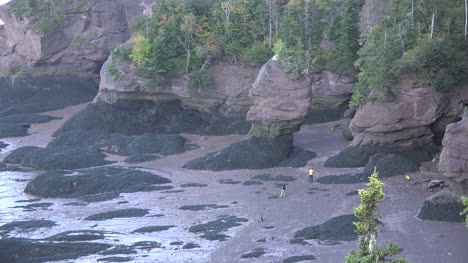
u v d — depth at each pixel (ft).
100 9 397.60
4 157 279.08
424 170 208.74
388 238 151.53
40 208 199.72
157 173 235.61
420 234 153.38
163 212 187.21
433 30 229.04
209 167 239.91
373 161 214.28
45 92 391.04
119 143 280.10
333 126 279.69
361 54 235.20
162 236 164.55
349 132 254.68
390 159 212.43
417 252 141.79
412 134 222.48
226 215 180.86
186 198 201.67
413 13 235.40
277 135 241.96
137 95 305.12
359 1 302.25
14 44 399.44
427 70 218.38
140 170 237.66
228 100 294.66
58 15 392.68
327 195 194.29
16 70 400.26
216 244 155.53
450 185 170.60
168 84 302.25
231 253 148.56
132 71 301.63
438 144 230.07
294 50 243.60
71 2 397.39
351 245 147.33
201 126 302.25
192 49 299.38
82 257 148.77
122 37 404.57
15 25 394.73
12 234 171.12
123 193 211.61
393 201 182.19
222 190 209.36
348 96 287.69
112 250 152.35
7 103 385.29
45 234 170.19
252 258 143.84
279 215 177.99
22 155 271.28
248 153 240.94
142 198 204.33
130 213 185.57
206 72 297.12
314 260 139.85
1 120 338.95
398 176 205.87
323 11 289.12
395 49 225.35
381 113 221.25
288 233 161.79
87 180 224.12
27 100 387.14
